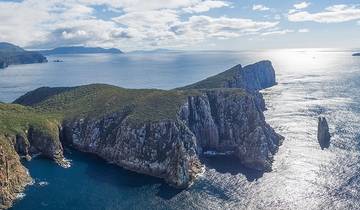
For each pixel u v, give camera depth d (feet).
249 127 640.17
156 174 540.93
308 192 464.65
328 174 516.73
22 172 516.73
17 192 476.13
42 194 472.85
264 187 484.33
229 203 442.09
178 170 503.20
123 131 608.60
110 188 492.13
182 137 581.12
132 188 492.54
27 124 645.10
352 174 513.45
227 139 650.02
